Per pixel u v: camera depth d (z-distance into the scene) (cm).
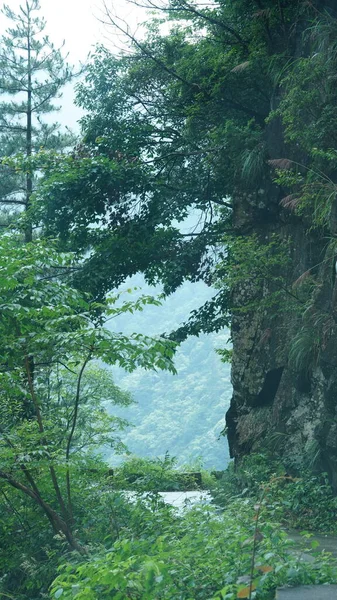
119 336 738
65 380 1711
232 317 1503
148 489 866
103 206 1923
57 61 2614
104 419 1714
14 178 2473
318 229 1267
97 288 1902
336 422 1080
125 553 525
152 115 2055
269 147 1408
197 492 1317
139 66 2011
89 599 468
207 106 1778
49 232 1914
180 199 1978
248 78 1662
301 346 1157
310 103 1218
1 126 2619
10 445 783
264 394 1412
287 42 1438
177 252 1950
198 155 2030
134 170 1911
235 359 1486
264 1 1466
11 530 848
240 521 638
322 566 509
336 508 1008
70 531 758
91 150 2038
